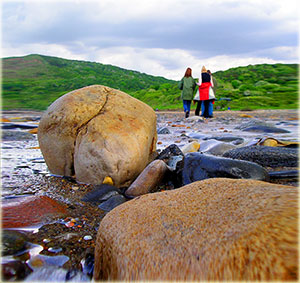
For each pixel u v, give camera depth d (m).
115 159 3.22
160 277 1.34
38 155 5.15
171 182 3.40
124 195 3.08
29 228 2.16
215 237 1.35
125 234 1.65
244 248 1.20
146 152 3.58
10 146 6.08
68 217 2.40
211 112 13.78
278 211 1.33
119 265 1.54
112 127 3.42
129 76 80.50
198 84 13.04
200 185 1.93
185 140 6.91
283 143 5.04
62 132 3.54
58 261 1.77
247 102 23.86
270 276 1.06
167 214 1.68
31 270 1.67
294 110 19.48
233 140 6.64
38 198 2.76
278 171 3.63
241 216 1.41
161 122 12.31
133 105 3.87
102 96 3.81
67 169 3.68
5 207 2.50
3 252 1.78
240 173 3.12
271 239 1.18
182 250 1.38
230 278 1.16
